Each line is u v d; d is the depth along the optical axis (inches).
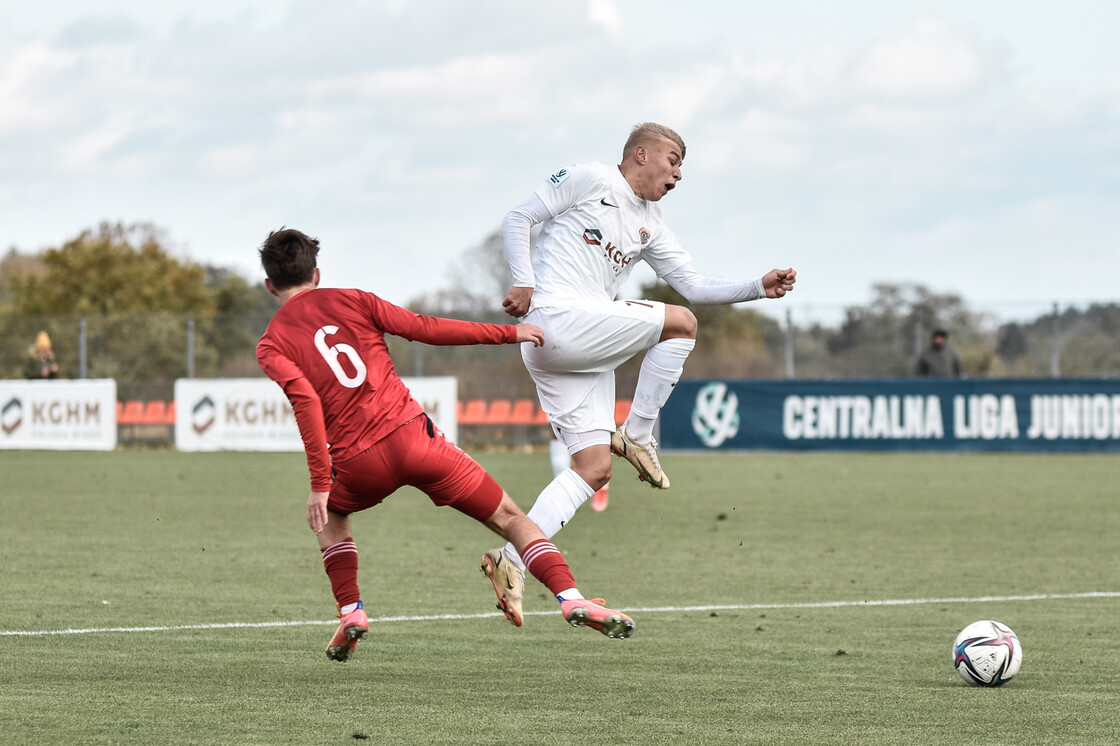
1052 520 1798.7
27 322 3907.5
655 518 1835.6
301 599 1075.9
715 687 735.1
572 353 821.9
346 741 597.9
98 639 882.8
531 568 738.8
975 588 1171.3
